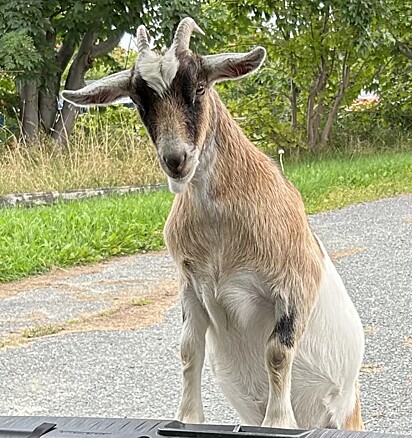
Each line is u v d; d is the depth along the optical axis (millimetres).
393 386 2545
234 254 1525
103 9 7395
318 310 1646
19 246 4277
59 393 2576
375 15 8594
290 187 1618
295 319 1549
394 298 3477
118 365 2797
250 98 9805
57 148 6879
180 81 1495
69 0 7637
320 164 7973
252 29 9430
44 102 7828
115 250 4449
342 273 3934
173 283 3805
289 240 1544
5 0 7035
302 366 1652
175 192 1480
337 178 6820
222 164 1524
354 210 5652
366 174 7082
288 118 10094
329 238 4754
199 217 1526
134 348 2957
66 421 1169
